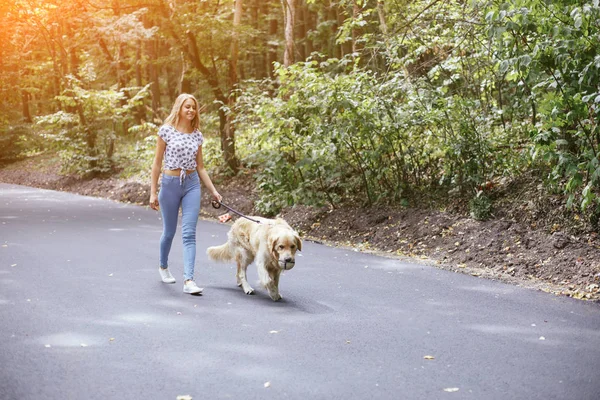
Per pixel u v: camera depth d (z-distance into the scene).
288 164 11.67
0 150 30.81
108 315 5.80
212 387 4.12
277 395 4.00
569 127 8.81
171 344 4.99
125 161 21.97
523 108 10.52
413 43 11.53
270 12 27.19
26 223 12.16
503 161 10.22
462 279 7.54
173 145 6.82
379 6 13.45
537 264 7.82
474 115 10.60
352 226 10.87
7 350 4.77
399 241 9.75
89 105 21.55
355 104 10.51
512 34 7.73
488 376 4.38
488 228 9.03
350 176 12.29
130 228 11.59
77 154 21.80
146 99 29.14
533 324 5.67
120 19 19.50
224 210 13.96
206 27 16.41
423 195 11.02
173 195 6.87
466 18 10.05
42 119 21.88
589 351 4.94
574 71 7.50
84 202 16.72
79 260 8.41
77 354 4.71
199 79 18.11
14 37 25.39
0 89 30.38
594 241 8.09
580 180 7.48
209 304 6.29
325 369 4.48
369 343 5.09
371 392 4.08
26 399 3.88
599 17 7.10
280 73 11.95
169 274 7.25
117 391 4.02
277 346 4.98
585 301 6.49
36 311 5.88
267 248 6.30
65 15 21.62
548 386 4.21
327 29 23.84
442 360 4.70
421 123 10.48
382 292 6.87
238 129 17.38
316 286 7.15
